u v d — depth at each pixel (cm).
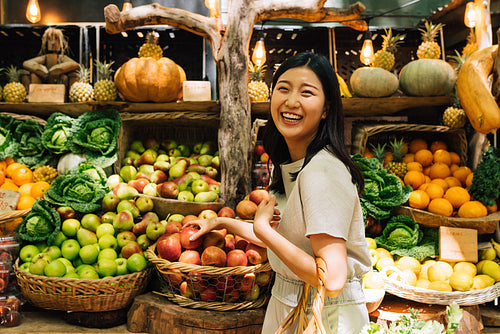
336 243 106
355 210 121
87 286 197
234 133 256
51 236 222
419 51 283
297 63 124
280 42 330
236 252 194
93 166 259
